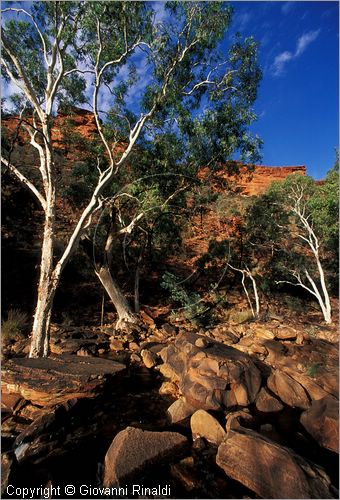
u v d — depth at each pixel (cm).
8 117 948
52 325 887
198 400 511
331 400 483
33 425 411
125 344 863
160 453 369
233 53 931
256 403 527
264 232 1504
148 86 931
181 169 1133
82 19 742
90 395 514
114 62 777
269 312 1225
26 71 859
